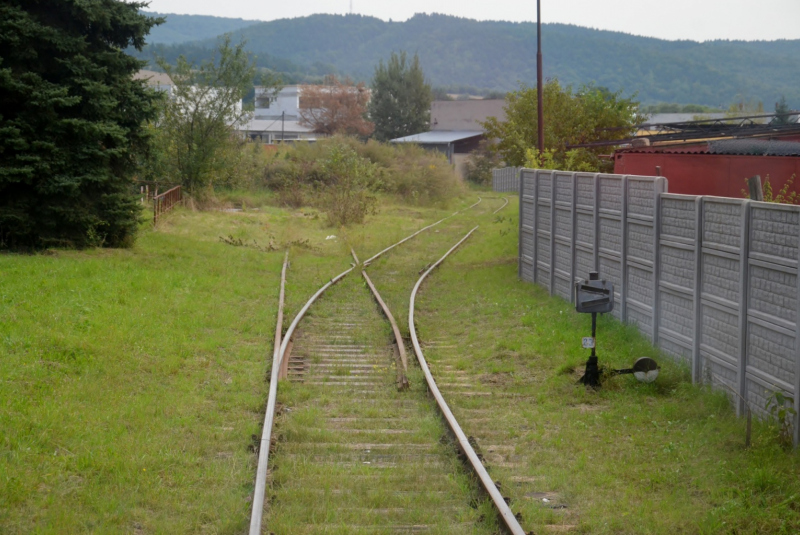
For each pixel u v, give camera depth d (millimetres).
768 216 7766
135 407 8227
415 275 19078
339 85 101812
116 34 18734
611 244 12727
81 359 9633
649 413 8508
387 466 7070
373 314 14297
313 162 43312
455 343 12562
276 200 38250
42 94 16359
